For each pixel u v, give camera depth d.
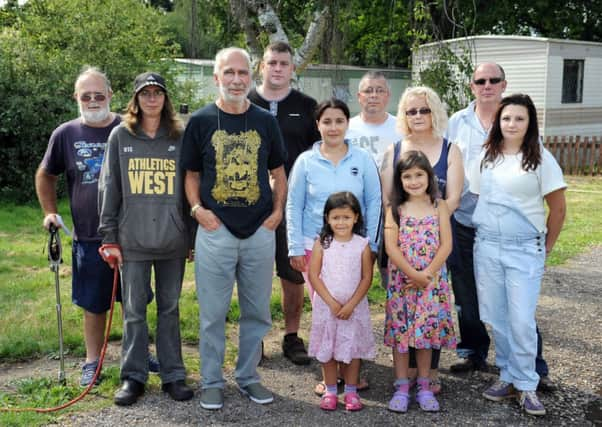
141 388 4.22
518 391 4.16
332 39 8.80
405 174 4.03
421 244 4.03
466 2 19.52
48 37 15.01
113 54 14.49
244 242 4.06
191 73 17.05
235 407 4.11
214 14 13.72
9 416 3.90
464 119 4.60
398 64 25.02
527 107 4.00
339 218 4.05
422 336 4.01
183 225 4.14
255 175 4.02
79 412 4.00
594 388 4.45
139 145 4.05
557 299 6.61
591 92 18.67
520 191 4.02
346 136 4.84
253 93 4.94
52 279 7.09
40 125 11.91
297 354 4.89
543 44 17.02
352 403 4.09
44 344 5.08
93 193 4.27
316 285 4.07
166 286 4.21
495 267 4.12
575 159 17.02
